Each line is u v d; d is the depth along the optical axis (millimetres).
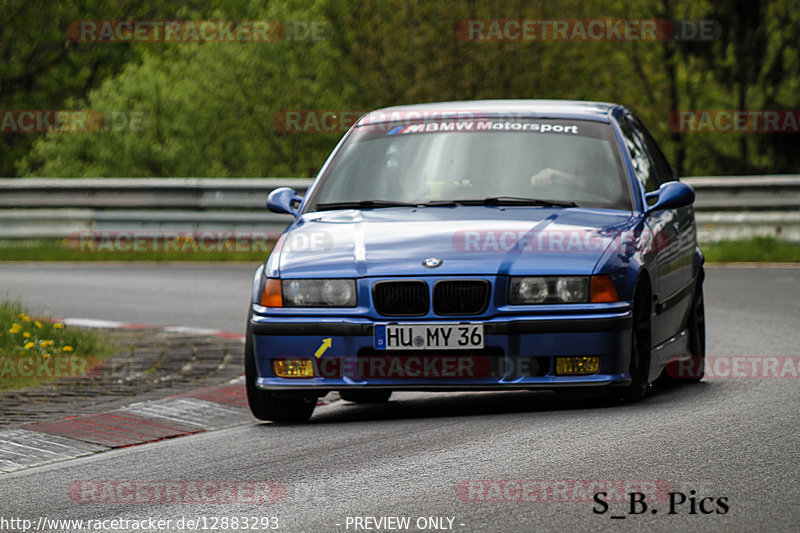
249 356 20969
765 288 41000
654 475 15438
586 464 16141
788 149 96875
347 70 111312
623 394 20641
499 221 21094
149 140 101125
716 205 57375
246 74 107188
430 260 20125
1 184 60562
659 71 123812
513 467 16188
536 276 19875
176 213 57812
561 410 20609
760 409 19969
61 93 120062
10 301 38469
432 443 18141
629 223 21469
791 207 56469
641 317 20922
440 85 109188
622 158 22984
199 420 21328
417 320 19938
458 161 23016
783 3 103812
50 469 17594
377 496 15008
